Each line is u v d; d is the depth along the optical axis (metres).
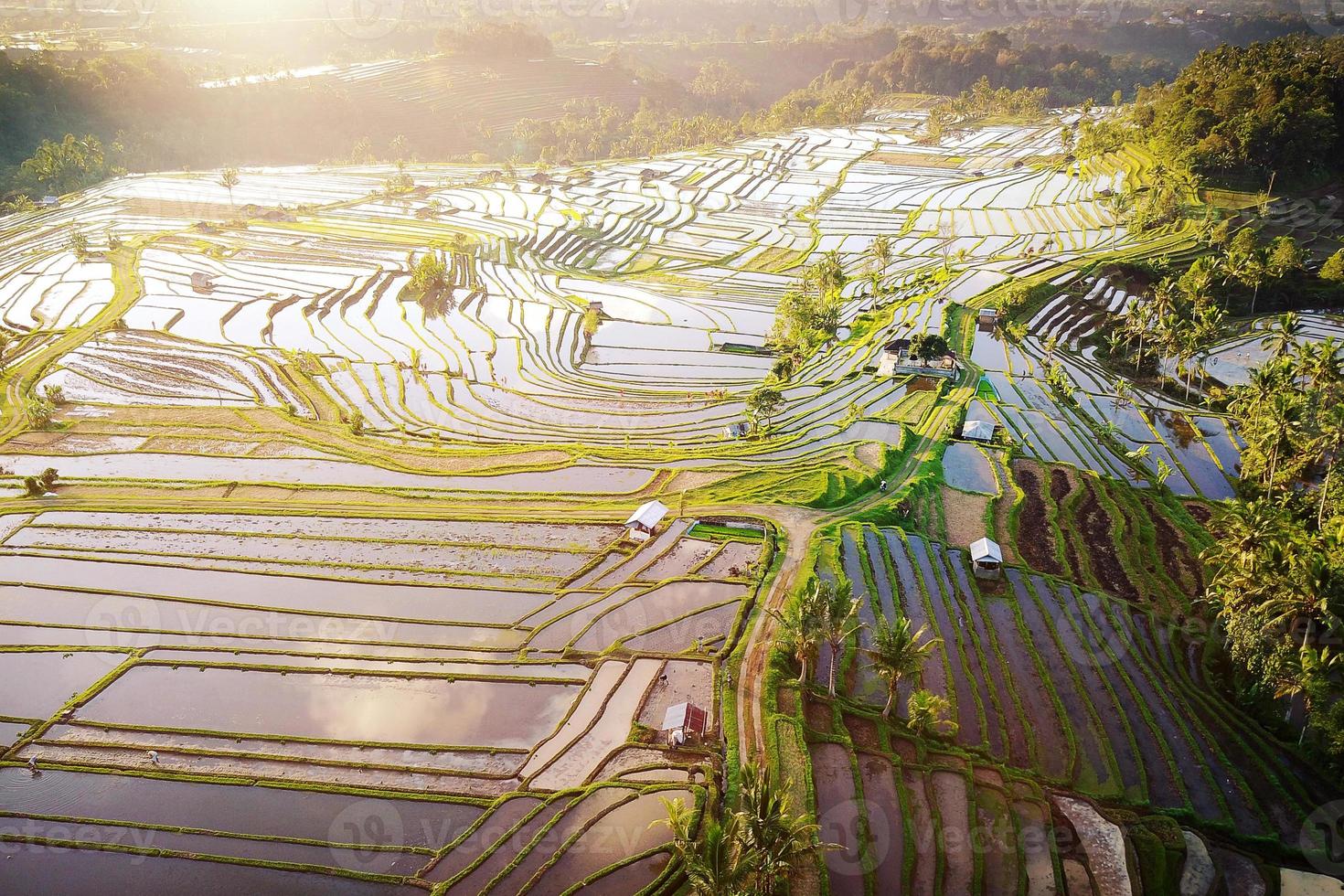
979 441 82.19
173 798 41.81
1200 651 55.75
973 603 57.91
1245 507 60.28
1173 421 92.50
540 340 115.44
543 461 77.75
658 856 38.41
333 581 58.81
